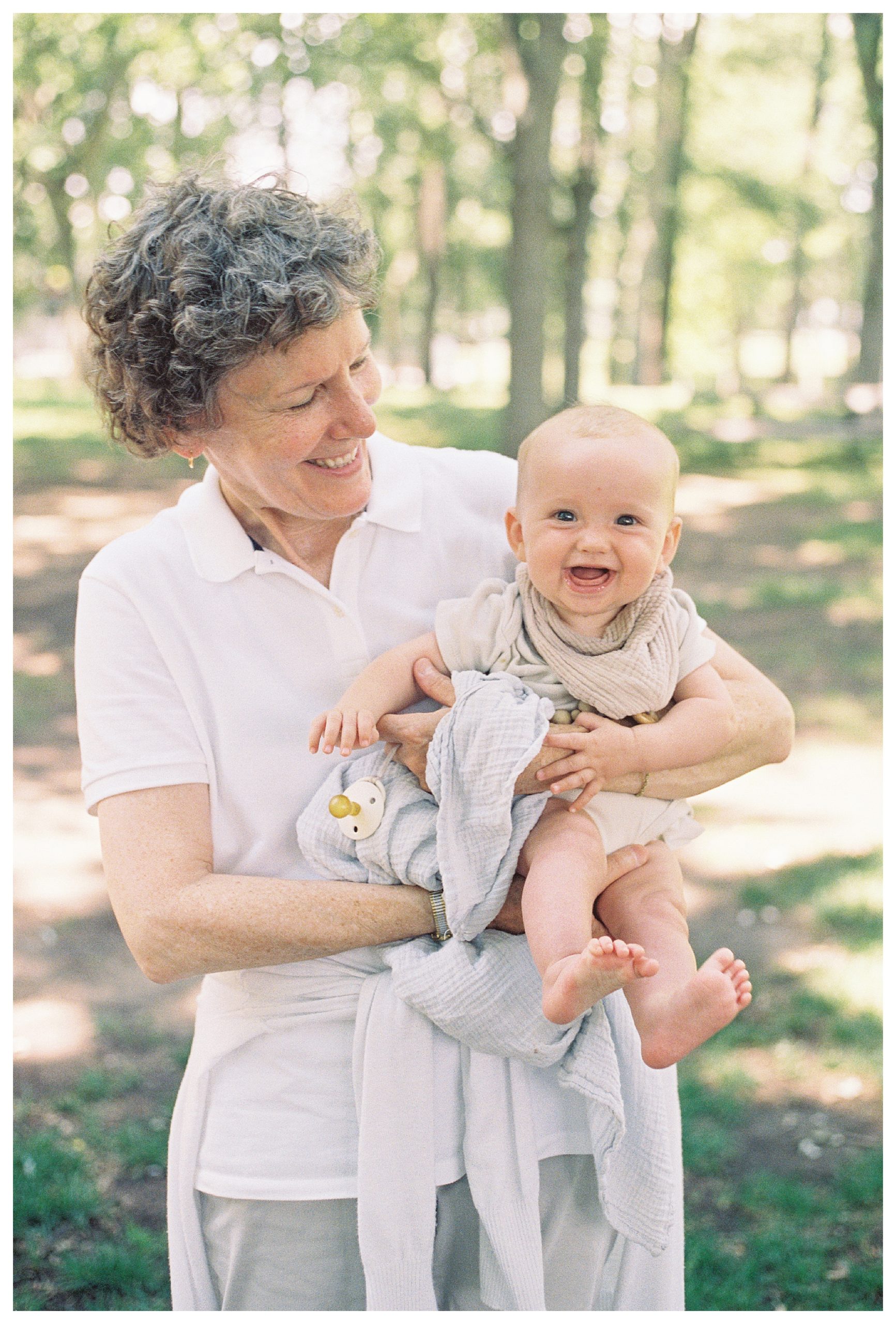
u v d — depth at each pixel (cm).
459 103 1420
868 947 446
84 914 499
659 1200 160
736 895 491
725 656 187
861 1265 307
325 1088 164
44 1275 310
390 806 166
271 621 171
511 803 164
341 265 150
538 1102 165
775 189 2514
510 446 1160
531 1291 157
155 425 159
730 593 926
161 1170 345
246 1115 166
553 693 174
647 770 170
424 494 183
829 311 4212
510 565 186
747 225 2672
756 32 2377
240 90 1606
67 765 657
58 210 1902
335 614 172
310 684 173
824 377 3400
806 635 827
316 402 153
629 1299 180
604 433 169
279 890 159
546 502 169
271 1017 167
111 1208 331
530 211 1148
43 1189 335
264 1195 162
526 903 160
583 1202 170
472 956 161
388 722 169
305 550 175
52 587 948
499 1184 159
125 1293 303
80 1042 408
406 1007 161
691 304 3078
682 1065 386
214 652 169
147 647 167
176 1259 172
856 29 1470
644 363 2236
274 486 158
